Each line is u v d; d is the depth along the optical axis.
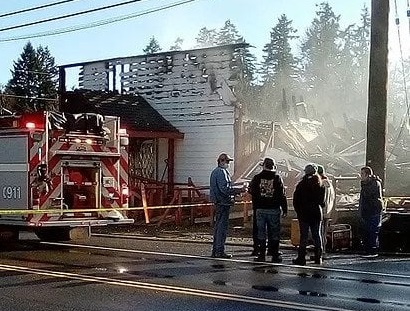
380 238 15.24
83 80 28.53
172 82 25.86
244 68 24.38
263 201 13.13
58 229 16.58
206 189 23.28
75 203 15.35
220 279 10.92
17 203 14.95
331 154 25.64
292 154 24.78
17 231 15.92
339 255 14.30
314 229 12.90
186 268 12.14
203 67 25.03
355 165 24.81
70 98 26.72
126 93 27.19
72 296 9.39
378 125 15.84
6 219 14.96
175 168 25.62
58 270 11.80
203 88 25.03
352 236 15.36
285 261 13.23
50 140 14.91
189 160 25.34
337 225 15.17
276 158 23.94
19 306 8.73
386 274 11.62
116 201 15.97
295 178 21.56
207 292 9.70
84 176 15.55
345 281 10.84
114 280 10.72
